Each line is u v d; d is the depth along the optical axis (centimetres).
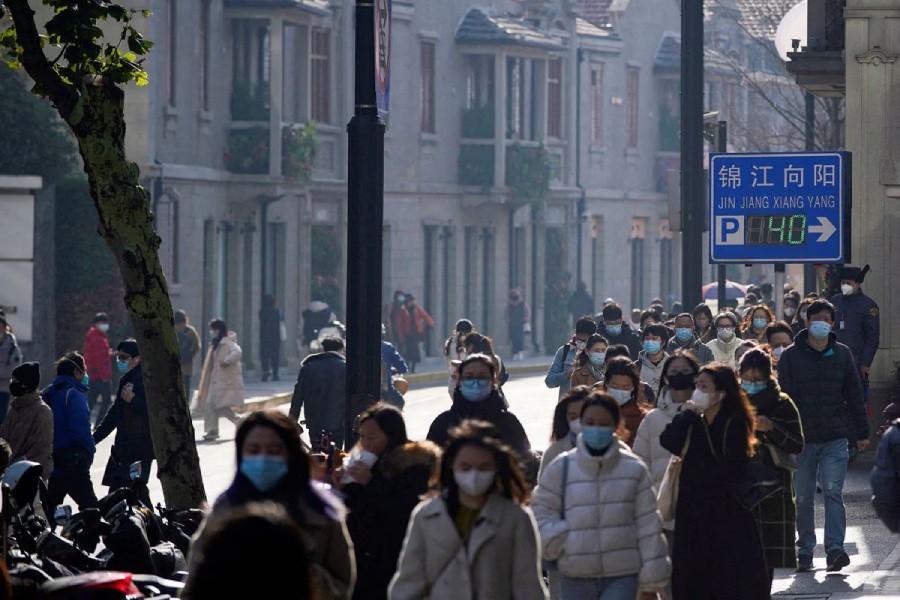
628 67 14050
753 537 2509
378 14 2881
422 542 1864
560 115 13100
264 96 9875
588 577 2175
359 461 2122
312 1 10212
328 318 10119
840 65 5525
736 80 13550
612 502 2181
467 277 12312
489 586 1839
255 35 9944
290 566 946
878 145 5303
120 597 1930
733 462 2503
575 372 4178
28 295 7994
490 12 12275
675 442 2522
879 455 2330
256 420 1730
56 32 3262
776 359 4128
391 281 11325
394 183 11344
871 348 4712
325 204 10650
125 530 2356
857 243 5297
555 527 2181
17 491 2358
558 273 12988
